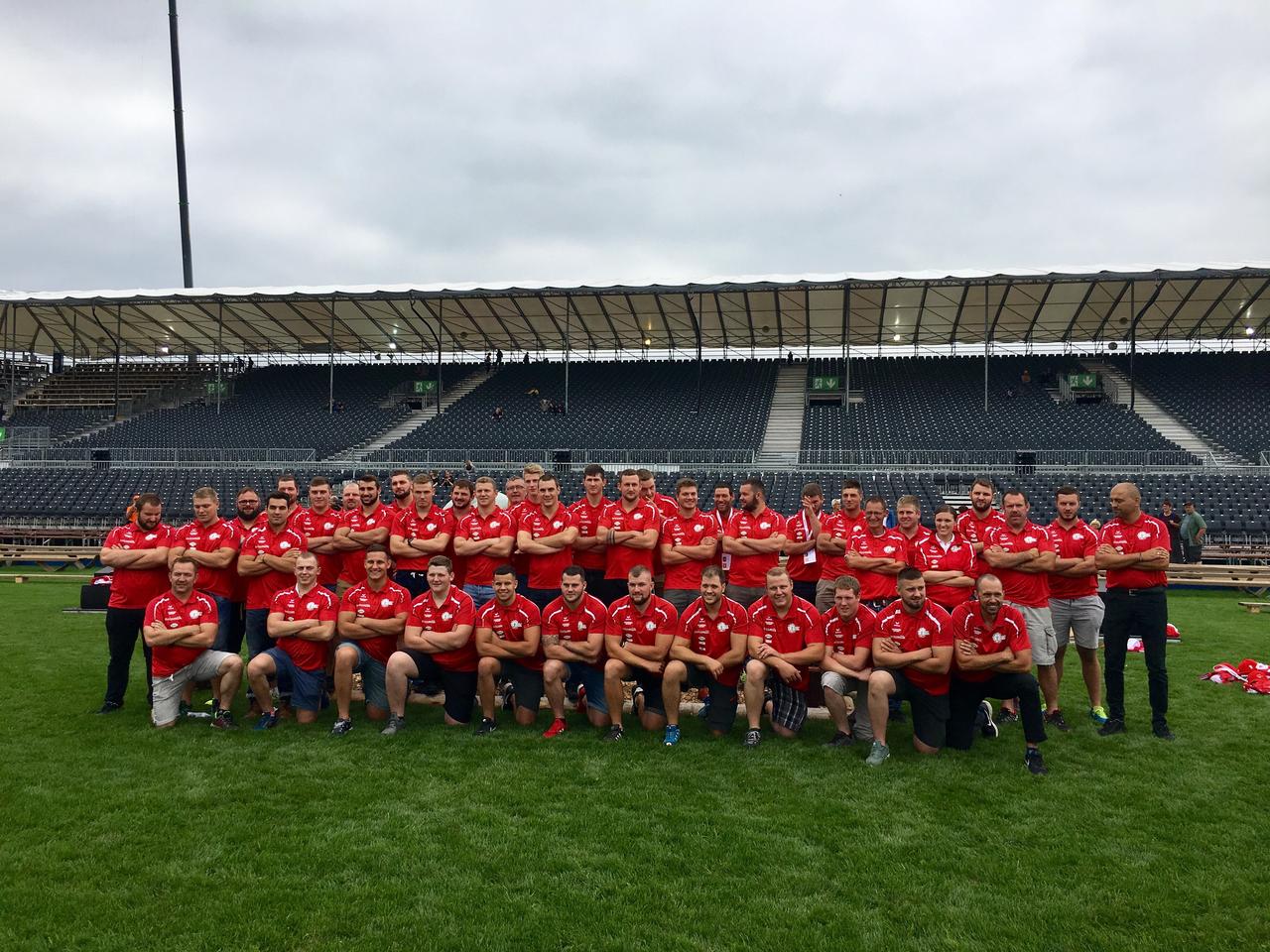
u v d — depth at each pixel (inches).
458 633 274.2
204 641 271.1
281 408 1406.3
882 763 247.3
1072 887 171.8
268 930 152.7
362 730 276.5
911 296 1133.1
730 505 344.5
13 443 1227.2
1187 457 1019.9
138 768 236.7
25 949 145.7
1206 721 287.6
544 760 248.5
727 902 164.6
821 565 340.8
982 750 260.2
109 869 175.9
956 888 171.0
